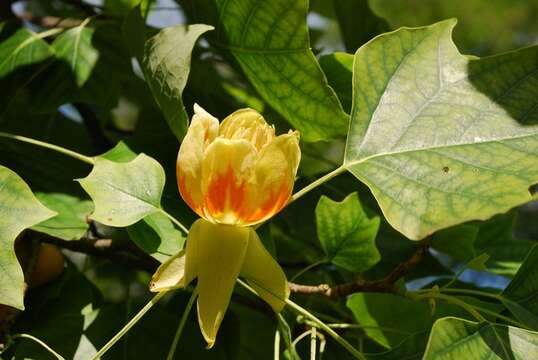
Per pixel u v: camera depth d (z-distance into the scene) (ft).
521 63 2.02
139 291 2.78
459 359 1.85
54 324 2.15
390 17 5.92
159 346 2.15
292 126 2.23
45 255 2.22
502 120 1.99
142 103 2.61
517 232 5.41
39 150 2.39
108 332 2.15
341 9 2.71
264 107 2.41
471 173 1.94
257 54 2.18
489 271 2.43
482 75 2.04
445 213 1.89
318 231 2.20
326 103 2.14
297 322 2.26
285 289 1.87
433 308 2.03
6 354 2.12
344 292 2.08
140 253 2.21
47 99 2.35
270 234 2.14
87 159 2.16
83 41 2.41
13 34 2.39
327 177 1.98
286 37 2.13
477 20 5.90
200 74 2.56
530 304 2.04
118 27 2.44
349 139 2.01
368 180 1.98
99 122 2.67
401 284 2.13
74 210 2.15
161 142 2.26
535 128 1.97
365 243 2.20
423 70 2.05
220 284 1.83
